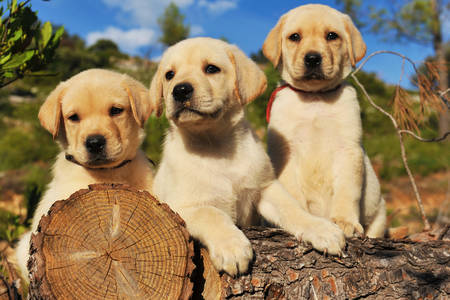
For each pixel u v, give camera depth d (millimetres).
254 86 668
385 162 2271
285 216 628
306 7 796
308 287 556
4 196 1638
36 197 872
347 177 741
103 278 523
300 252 573
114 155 673
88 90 680
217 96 634
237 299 541
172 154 657
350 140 752
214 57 646
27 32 740
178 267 530
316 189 773
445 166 2281
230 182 648
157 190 692
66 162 718
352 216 708
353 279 565
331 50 754
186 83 618
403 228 871
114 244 533
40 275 511
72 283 517
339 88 778
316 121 761
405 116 854
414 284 571
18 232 861
